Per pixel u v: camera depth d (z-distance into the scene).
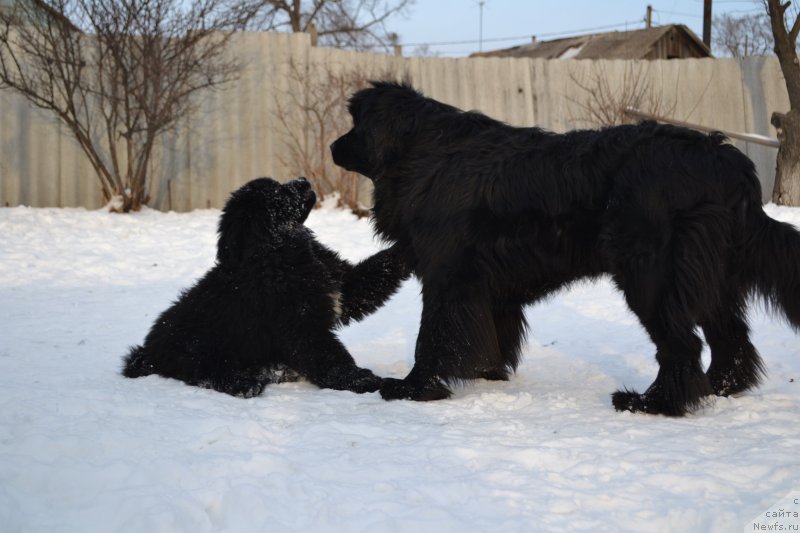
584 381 4.65
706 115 13.50
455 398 4.21
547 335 6.01
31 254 8.84
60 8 10.55
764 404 3.87
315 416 3.74
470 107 13.12
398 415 3.77
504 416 3.77
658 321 3.75
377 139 4.63
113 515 2.55
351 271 5.05
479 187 4.07
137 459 3.06
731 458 3.00
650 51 23.62
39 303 7.01
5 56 11.06
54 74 11.09
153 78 10.88
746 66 13.37
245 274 4.61
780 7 11.62
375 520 2.46
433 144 4.43
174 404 3.93
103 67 11.14
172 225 10.59
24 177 11.28
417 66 12.91
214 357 4.58
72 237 9.70
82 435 3.26
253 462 2.96
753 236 3.79
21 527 2.48
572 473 2.91
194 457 3.07
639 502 2.62
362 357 5.40
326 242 9.66
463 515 2.55
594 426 3.53
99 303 7.04
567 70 13.38
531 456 3.07
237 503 2.60
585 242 3.92
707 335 4.14
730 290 3.97
